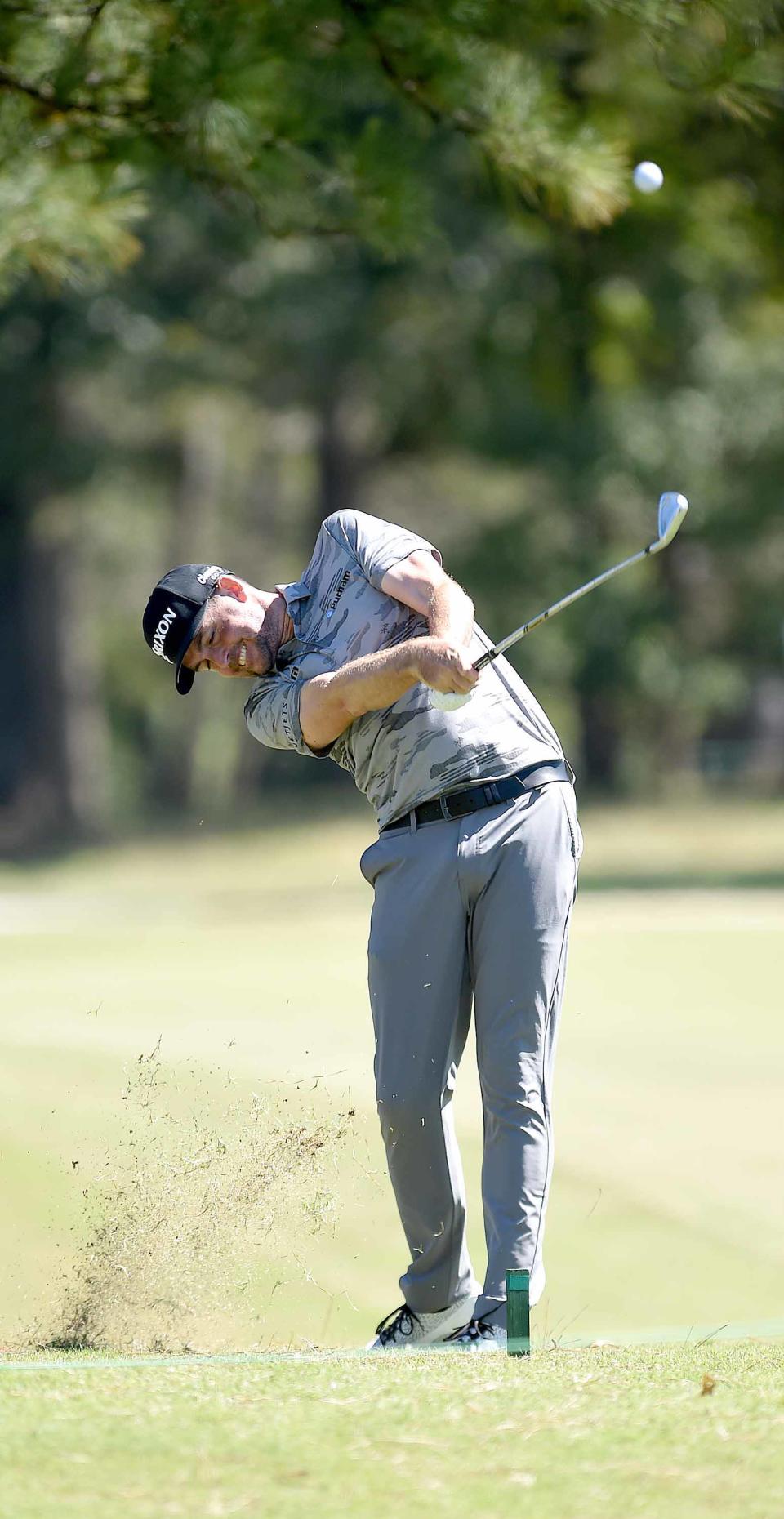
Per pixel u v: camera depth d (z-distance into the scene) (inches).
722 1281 656.4
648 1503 296.7
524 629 478.0
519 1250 499.8
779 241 1192.2
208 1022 1061.8
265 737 534.6
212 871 3656.5
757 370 3592.5
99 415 3843.5
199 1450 329.7
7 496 4207.7
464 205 2439.7
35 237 803.4
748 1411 356.8
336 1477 312.7
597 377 1676.9
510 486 4180.6
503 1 789.9
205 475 4643.2
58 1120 698.2
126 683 5580.7
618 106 990.4
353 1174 637.9
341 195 819.4
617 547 4237.2
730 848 3518.7
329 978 1342.3
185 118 747.4
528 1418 354.3
